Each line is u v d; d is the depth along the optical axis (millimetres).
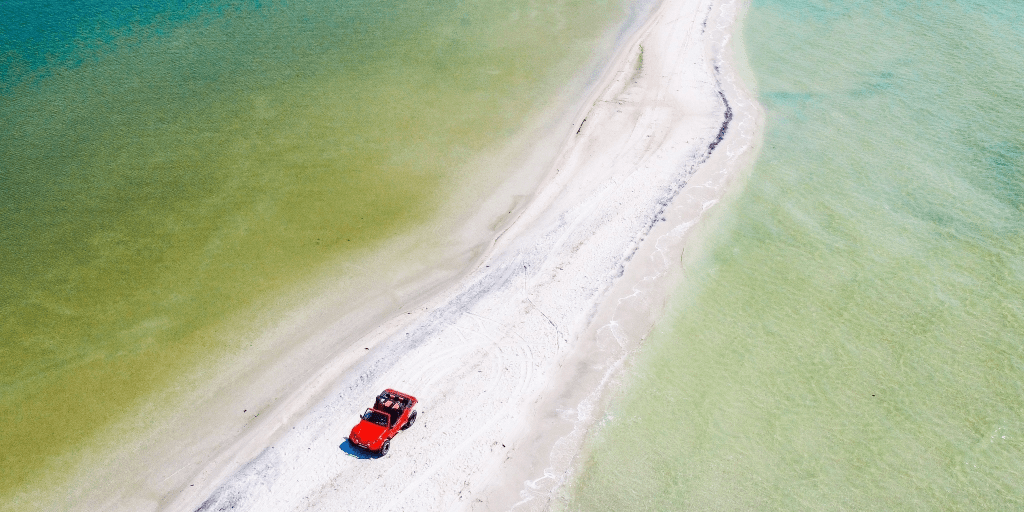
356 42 68000
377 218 46594
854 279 40969
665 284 41062
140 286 41562
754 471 31109
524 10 74062
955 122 53750
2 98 59469
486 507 29844
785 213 46062
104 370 36531
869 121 54500
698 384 35250
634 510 29812
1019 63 60531
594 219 45656
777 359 36406
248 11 74125
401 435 32406
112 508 30391
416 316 39125
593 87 60438
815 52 64500
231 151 53000
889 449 31828
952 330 37562
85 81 62000
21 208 47562
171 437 33312
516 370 35750
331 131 55188
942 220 44812
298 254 43719
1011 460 31172
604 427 33250
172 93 60250
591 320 38750
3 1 74938
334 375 35906
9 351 37562
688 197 47531
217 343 38000
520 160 51750
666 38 67438
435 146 53438
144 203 47938
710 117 55688
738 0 74750
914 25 68250
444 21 72000
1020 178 47500
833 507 29594
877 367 35750
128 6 75125
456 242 44562
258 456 32031
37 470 31969
